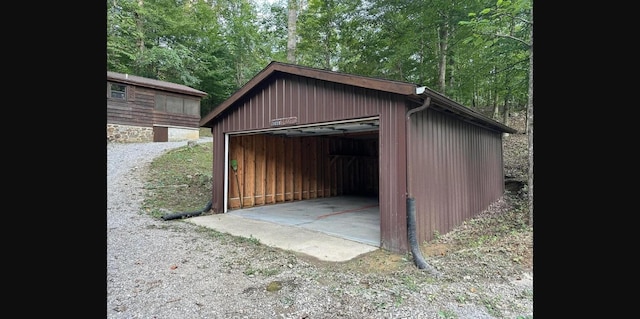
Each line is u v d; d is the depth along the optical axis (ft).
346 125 20.30
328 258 14.49
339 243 16.99
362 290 10.85
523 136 48.26
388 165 15.76
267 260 14.03
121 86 44.80
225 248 15.72
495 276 12.07
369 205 31.22
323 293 10.67
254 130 22.95
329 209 28.58
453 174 20.88
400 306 9.68
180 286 11.22
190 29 67.41
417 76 41.86
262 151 30.78
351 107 17.22
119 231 18.22
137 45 61.46
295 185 34.45
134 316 9.15
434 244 16.76
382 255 14.93
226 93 72.69
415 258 13.76
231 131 24.76
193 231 19.04
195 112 53.36
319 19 48.08
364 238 18.03
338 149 40.16
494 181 30.09
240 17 71.10
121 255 14.30
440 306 9.66
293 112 20.13
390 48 39.93
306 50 51.16
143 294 10.53
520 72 29.25
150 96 47.70
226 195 26.04
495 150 30.89
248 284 11.44
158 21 64.39
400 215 15.25
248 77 73.41
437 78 40.47
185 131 51.85
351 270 12.95
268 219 23.47
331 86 18.10
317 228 20.62
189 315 9.26
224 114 25.34
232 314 9.34
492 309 9.46
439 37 37.83
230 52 71.20
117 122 44.16
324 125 19.29
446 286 11.16
